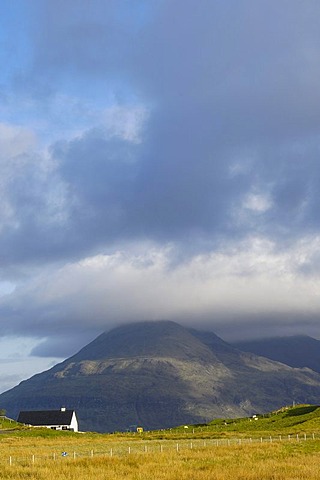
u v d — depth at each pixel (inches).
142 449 3412.9
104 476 2015.3
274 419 6584.6
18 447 4005.9
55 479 1952.5
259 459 2593.5
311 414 6117.1
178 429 6889.8
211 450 3056.1
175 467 2269.9
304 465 2273.6
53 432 6161.4
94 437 5629.9
